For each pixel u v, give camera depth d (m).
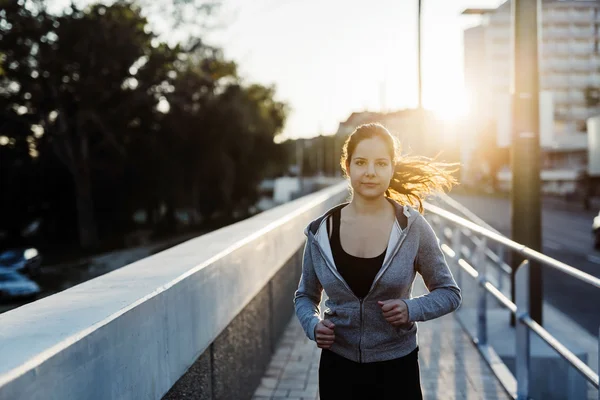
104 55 33.41
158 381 2.22
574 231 27.75
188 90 37.53
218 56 37.03
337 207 2.37
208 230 51.00
